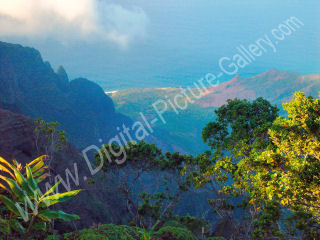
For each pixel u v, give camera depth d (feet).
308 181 34.96
